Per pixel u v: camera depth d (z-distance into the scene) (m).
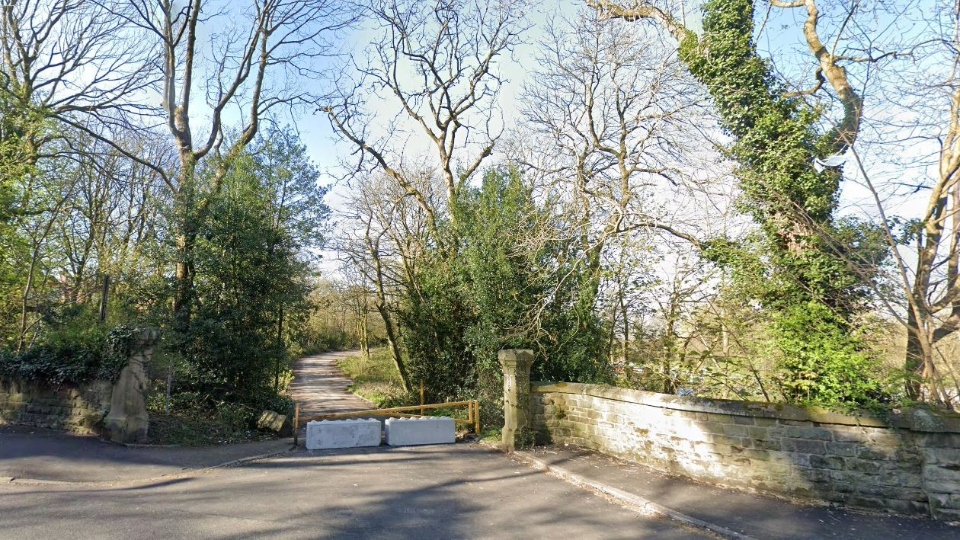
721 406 8.10
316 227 16.84
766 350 8.76
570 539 6.20
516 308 13.59
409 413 17.45
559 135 12.98
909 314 8.10
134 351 10.81
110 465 9.05
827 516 6.82
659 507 7.15
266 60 18.81
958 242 8.44
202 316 14.48
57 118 16.77
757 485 7.75
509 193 14.40
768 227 9.96
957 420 6.63
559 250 12.91
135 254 15.16
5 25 17.88
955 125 8.42
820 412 7.37
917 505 6.80
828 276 9.09
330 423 11.55
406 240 21.31
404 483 8.45
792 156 9.86
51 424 11.34
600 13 13.43
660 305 11.62
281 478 8.63
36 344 13.09
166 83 17.98
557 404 11.02
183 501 7.12
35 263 17.03
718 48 11.29
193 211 14.53
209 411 13.98
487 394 14.57
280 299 15.37
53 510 6.48
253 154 16.06
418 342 19.30
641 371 11.85
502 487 8.34
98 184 20.97
